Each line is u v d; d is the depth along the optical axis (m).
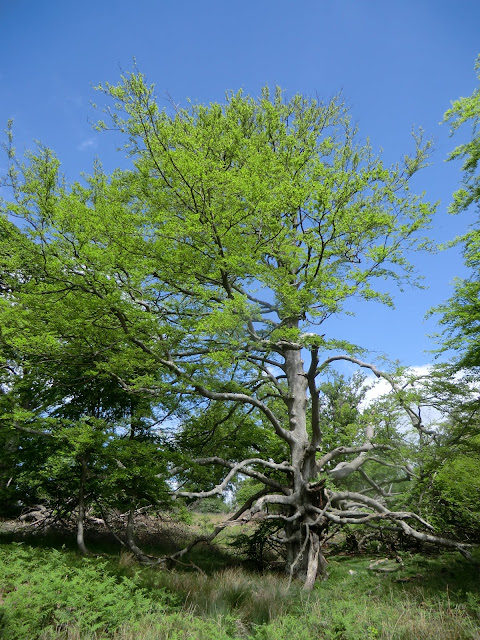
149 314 11.06
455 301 10.90
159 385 11.45
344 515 13.66
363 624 7.16
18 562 8.33
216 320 10.38
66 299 11.04
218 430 15.30
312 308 10.95
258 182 10.87
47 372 12.98
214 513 27.28
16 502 15.62
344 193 10.29
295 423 14.71
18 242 10.29
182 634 6.13
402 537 15.34
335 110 16.53
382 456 15.64
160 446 14.58
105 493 13.02
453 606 8.61
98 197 11.98
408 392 12.81
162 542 16.45
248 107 16.05
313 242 10.69
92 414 14.43
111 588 7.48
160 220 10.69
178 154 10.73
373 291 10.49
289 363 15.72
